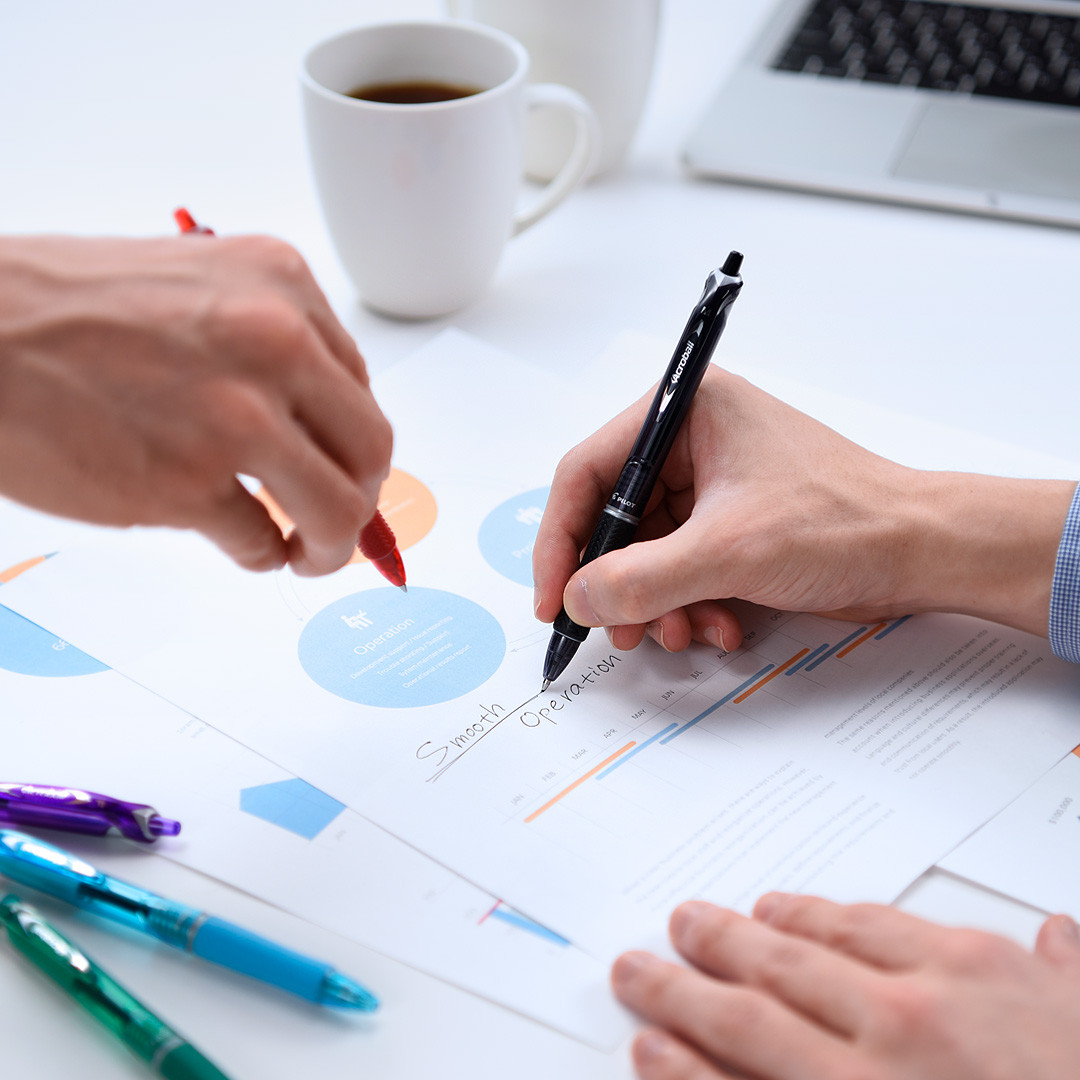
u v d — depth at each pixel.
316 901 0.42
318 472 0.42
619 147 0.95
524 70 0.76
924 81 1.00
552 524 0.57
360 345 0.78
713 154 0.94
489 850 0.44
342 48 0.78
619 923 0.42
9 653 0.53
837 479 0.53
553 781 0.47
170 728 0.50
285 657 0.54
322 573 0.48
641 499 0.54
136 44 1.19
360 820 0.46
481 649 0.55
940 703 0.51
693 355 0.53
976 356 0.76
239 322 0.39
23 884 0.42
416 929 0.41
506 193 0.77
